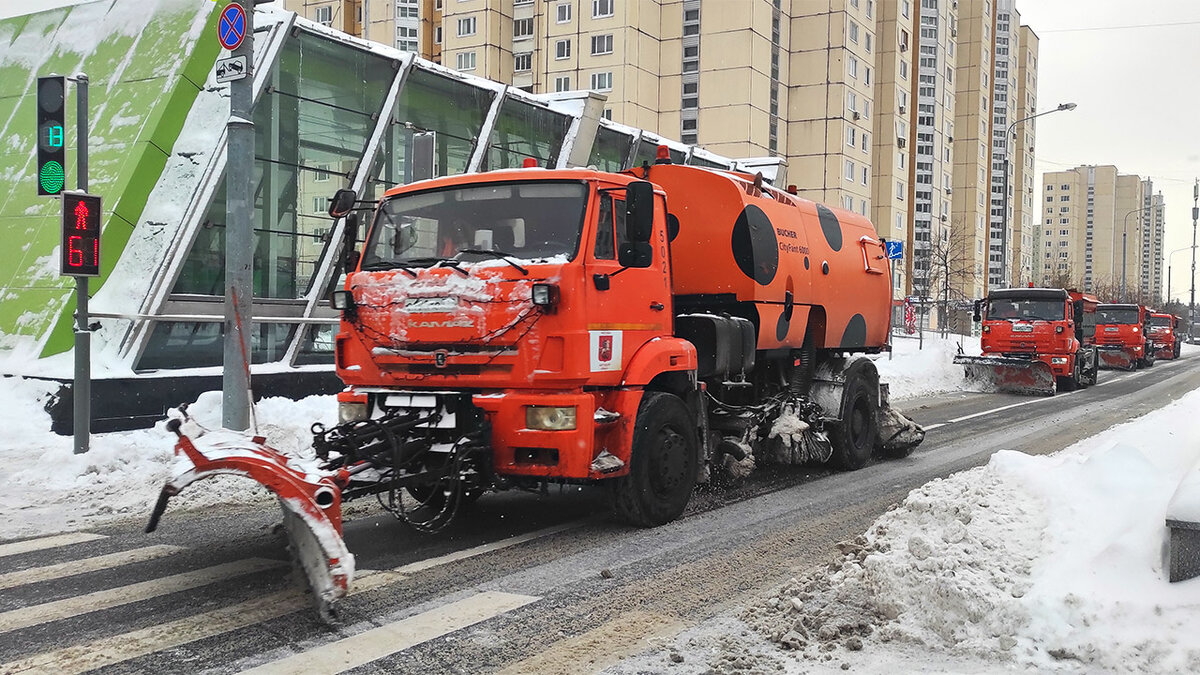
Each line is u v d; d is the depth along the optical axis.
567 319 6.39
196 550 6.36
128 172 12.83
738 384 8.99
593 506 8.14
